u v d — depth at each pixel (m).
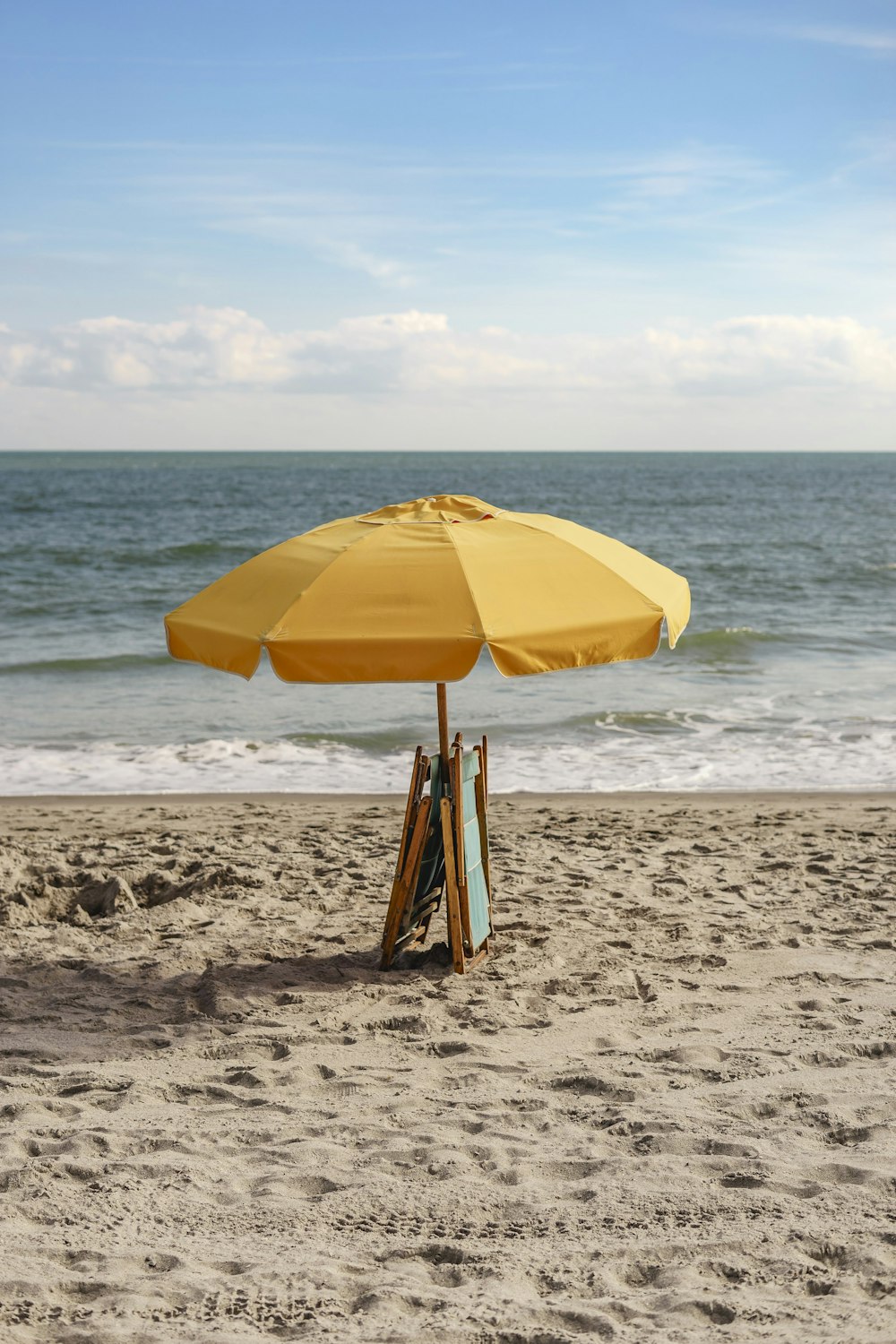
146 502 67.94
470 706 14.76
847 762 11.91
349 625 4.31
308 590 4.50
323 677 4.25
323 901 6.79
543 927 6.27
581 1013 5.07
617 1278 2.97
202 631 4.64
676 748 12.59
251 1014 5.10
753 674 17.05
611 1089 4.23
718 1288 2.90
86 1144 3.78
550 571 4.66
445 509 5.29
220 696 15.45
